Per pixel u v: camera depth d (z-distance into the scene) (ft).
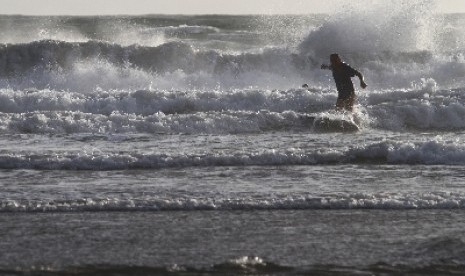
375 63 384.68
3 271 106.73
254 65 377.91
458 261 112.47
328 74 379.55
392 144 193.88
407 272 107.86
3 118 246.68
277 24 598.75
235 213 139.33
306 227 130.00
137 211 140.67
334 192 153.58
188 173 172.96
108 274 106.32
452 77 375.45
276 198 147.64
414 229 128.88
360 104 289.12
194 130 246.88
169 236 124.36
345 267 109.50
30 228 128.47
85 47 375.66
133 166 180.04
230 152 196.54
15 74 364.79
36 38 605.31
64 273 106.42
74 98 288.30
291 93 296.92
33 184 160.86
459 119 269.44
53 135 235.40
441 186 160.15
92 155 183.62
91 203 143.13
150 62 375.25
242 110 284.20
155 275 106.22
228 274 106.73
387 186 160.04
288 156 186.50
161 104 287.48
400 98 295.28
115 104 285.84
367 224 132.05
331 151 190.80
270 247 118.62
